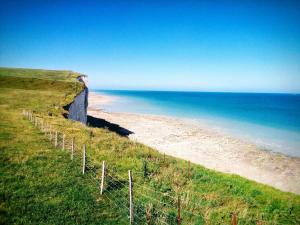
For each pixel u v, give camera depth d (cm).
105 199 1658
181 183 2083
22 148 2314
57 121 3747
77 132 3244
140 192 1827
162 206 1691
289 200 1956
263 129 6888
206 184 2138
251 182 2362
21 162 1986
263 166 3922
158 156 2766
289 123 7962
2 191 1526
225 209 1719
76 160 2211
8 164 1917
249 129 6875
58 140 2753
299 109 12781
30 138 2669
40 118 3753
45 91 6525
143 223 1462
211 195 1892
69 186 1736
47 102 5247
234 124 7700
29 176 1781
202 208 1708
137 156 2628
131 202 1445
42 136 2820
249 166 3900
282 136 5997
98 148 2688
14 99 5216
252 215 1681
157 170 2291
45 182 1733
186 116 9475
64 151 2406
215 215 1642
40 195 1564
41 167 1958
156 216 1561
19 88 6756
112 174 2048
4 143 2370
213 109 12438
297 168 3872
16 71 9700
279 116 9725
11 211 1349
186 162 2795
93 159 2317
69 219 1381
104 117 8344
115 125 6831
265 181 3350
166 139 5456
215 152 4572
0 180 1658
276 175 3578
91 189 1745
